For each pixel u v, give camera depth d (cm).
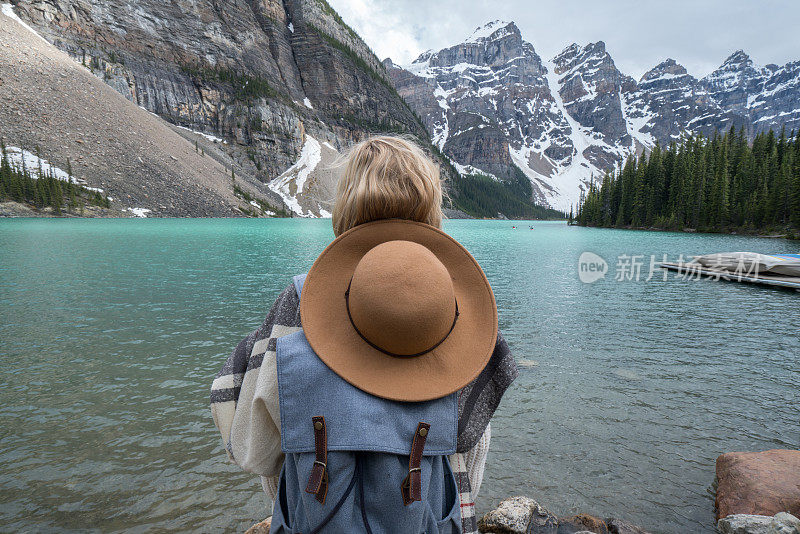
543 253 3300
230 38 18575
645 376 675
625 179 10625
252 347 92
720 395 602
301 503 77
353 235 87
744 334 957
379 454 71
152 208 9338
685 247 4212
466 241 4788
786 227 6506
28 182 7862
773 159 8425
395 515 70
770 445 468
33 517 353
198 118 16050
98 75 13825
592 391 612
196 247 3095
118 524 347
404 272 71
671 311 1208
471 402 83
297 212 13938
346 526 69
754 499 342
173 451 452
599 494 385
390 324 70
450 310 76
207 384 629
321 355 75
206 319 1028
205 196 10894
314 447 71
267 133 16662
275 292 1401
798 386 638
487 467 423
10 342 828
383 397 73
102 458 438
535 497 381
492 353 82
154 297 1292
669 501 375
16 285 1458
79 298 1259
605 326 1017
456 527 81
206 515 358
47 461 432
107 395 589
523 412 543
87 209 8219
